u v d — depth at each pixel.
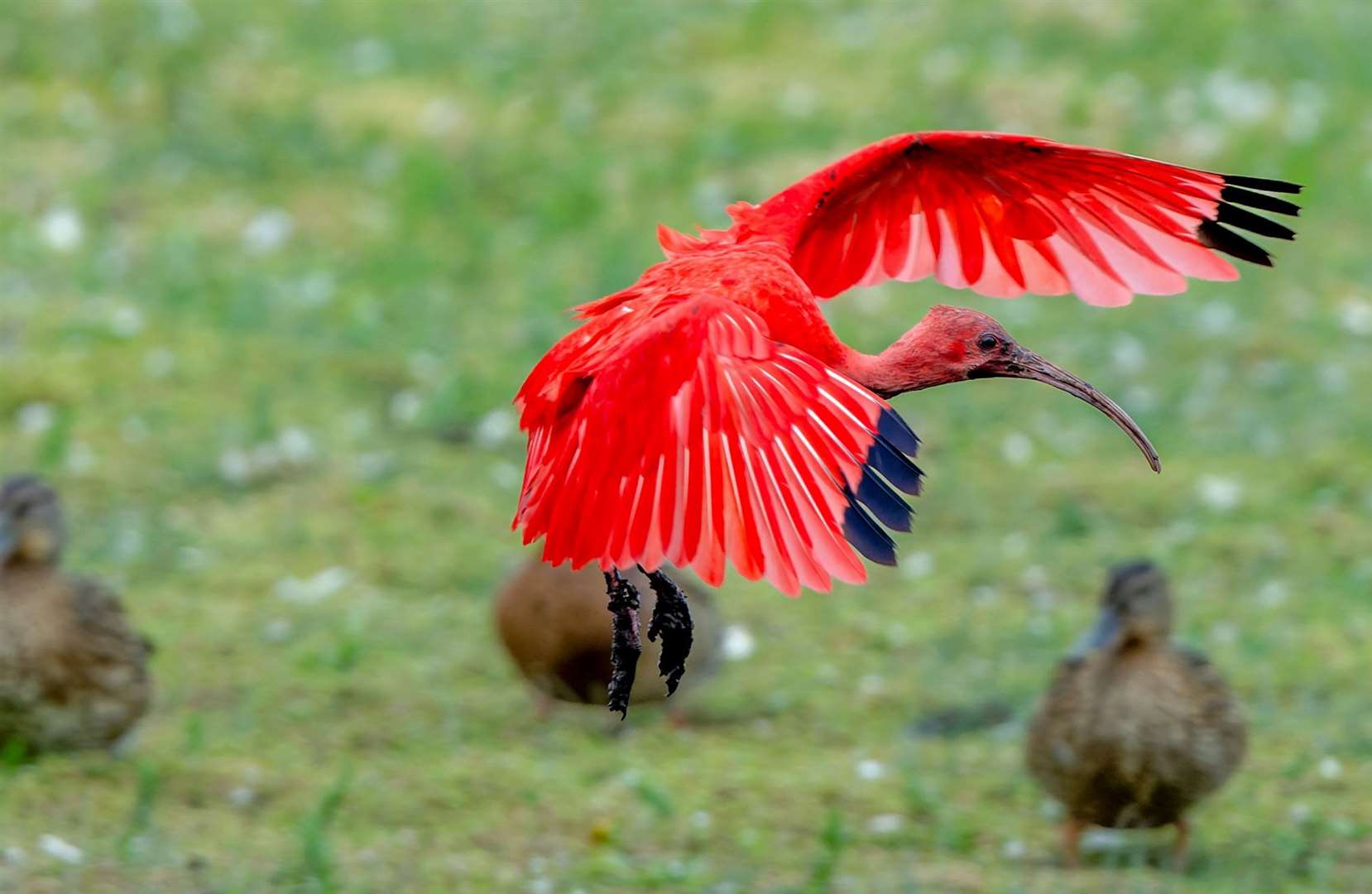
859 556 5.21
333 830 9.67
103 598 10.27
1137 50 25.59
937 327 7.42
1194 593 13.24
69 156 21.30
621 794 10.26
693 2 27.62
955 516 14.57
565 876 9.19
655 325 5.72
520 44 25.98
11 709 10.00
